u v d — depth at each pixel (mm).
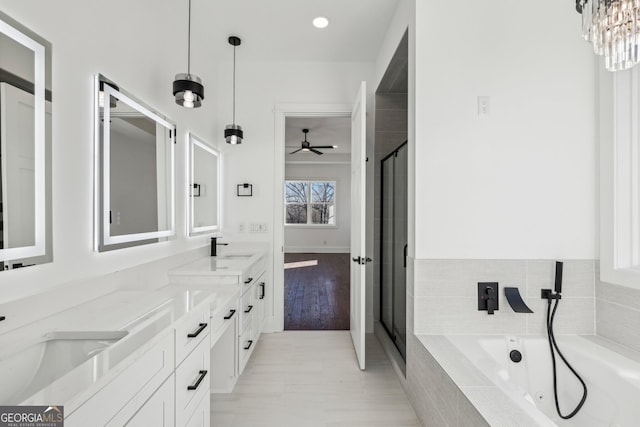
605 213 1796
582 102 1879
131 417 869
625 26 1067
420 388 1786
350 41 2854
